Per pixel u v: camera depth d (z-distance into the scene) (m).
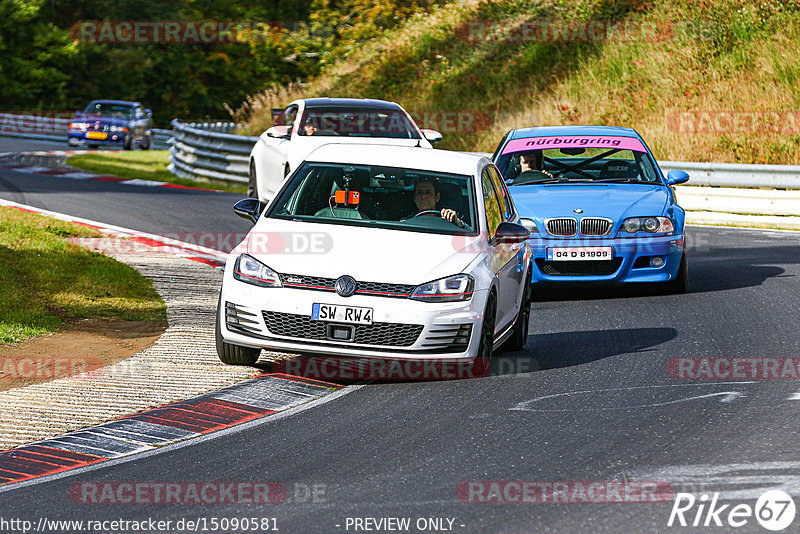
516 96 116.50
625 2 127.50
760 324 39.31
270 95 134.00
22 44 193.50
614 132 51.94
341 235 31.75
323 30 185.50
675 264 45.56
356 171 34.47
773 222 73.81
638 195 46.72
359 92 131.25
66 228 59.88
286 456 23.97
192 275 49.19
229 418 27.25
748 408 27.62
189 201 78.38
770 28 114.44
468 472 22.64
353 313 29.77
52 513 20.41
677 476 22.20
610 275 45.09
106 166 107.50
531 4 138.00
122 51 199.75
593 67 116.44
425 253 31.14
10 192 79.94
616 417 26.95
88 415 27.36
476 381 31.14
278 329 30.23
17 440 25.28
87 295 43.34
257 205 34.88
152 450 24.59
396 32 151.12
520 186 48.50
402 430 25.97
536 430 25.83
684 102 106.50
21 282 44.16
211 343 35.81
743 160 92.75
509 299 34.12
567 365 33.22
